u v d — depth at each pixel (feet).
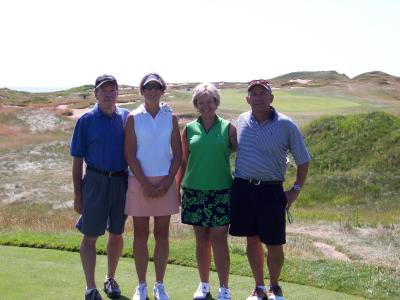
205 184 17.15
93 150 16.92
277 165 17.15
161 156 16.83
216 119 17.39
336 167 58.70
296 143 17.24
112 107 16.93
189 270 21.09
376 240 35.24
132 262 21.68
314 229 39.01
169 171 16.94
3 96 178.19
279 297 17.66
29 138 85.81
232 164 47.26
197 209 17.37
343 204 51.52
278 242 17.26
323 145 62.75
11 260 21.39
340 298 18.58
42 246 24.39
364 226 40.14
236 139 17.51
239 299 17.94
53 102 142.31
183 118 86.33
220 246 17.46
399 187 53.21
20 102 141.08
